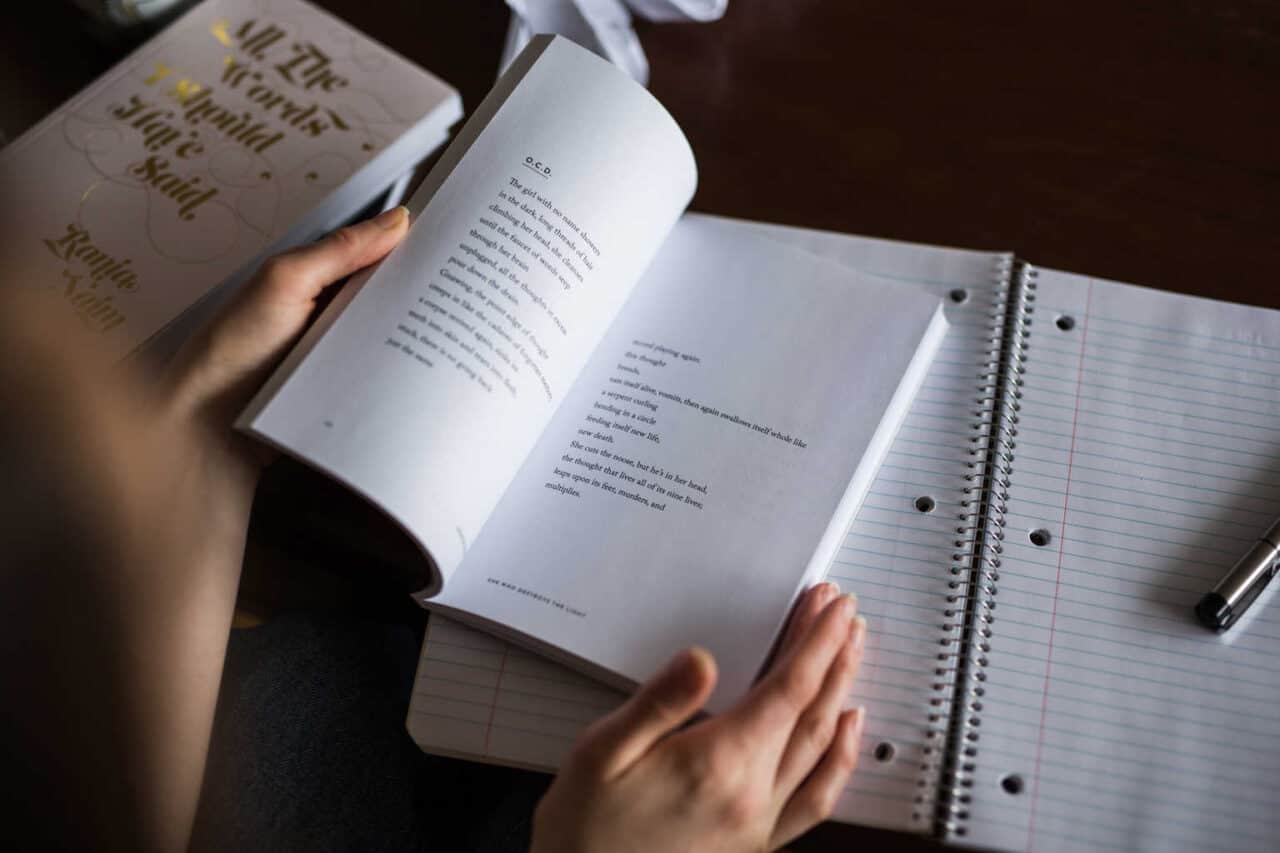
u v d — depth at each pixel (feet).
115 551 1.73
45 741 1.64
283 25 2.62
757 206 2.51
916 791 1.85
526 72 2.11
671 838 1.67
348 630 2.49
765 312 2.22
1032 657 1.95
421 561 2.49
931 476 2.11
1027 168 2.50
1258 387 2.17
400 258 1.94
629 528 2.00
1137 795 1.84
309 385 1.81
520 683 1.96
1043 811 1.84
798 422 2.09
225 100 2.53
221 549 2.00
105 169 2.43
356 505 2.46
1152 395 2.17
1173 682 1.93
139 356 2.25
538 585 1.97
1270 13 2.60
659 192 2.13
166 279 2.31
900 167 2.53
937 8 2.69
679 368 2.17
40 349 1.64
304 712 2.31
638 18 2.75
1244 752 1.87
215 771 2.19
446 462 1.80
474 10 2.76
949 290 2.30
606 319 2.09
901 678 1.94
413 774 2.32
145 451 1.91
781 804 1.78
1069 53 2.61
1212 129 2.50
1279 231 2.38
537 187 2.01
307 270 1.91
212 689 1.94
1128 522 2.06
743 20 2.73
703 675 1.61
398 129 2.49
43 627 1.69
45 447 1.63
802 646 1.77
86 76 2.71
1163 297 2.26
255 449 2.09
